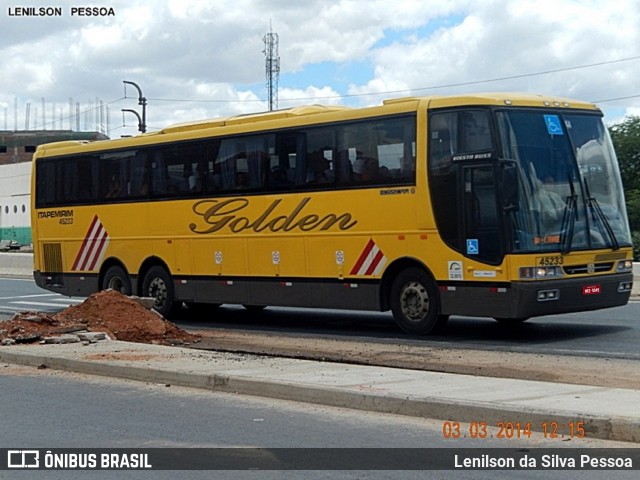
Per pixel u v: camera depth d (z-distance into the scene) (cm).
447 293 1608
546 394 1036
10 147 11144
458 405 987
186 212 2050
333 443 917
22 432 1005
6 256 4322
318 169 1795
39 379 1348
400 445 901
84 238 2294
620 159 5456
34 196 2431
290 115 1856
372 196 1706
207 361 1362
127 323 1755
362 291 1728
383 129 1695
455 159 1588
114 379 1331
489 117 1552
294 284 1839
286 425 998
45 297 3022
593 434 903
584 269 1583
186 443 938
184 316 2253
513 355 1430
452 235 1594
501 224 1532
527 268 1520
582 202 1598
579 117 1639
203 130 2020
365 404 1057
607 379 1190
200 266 2022
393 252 1675
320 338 1733
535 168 1558
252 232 1914
